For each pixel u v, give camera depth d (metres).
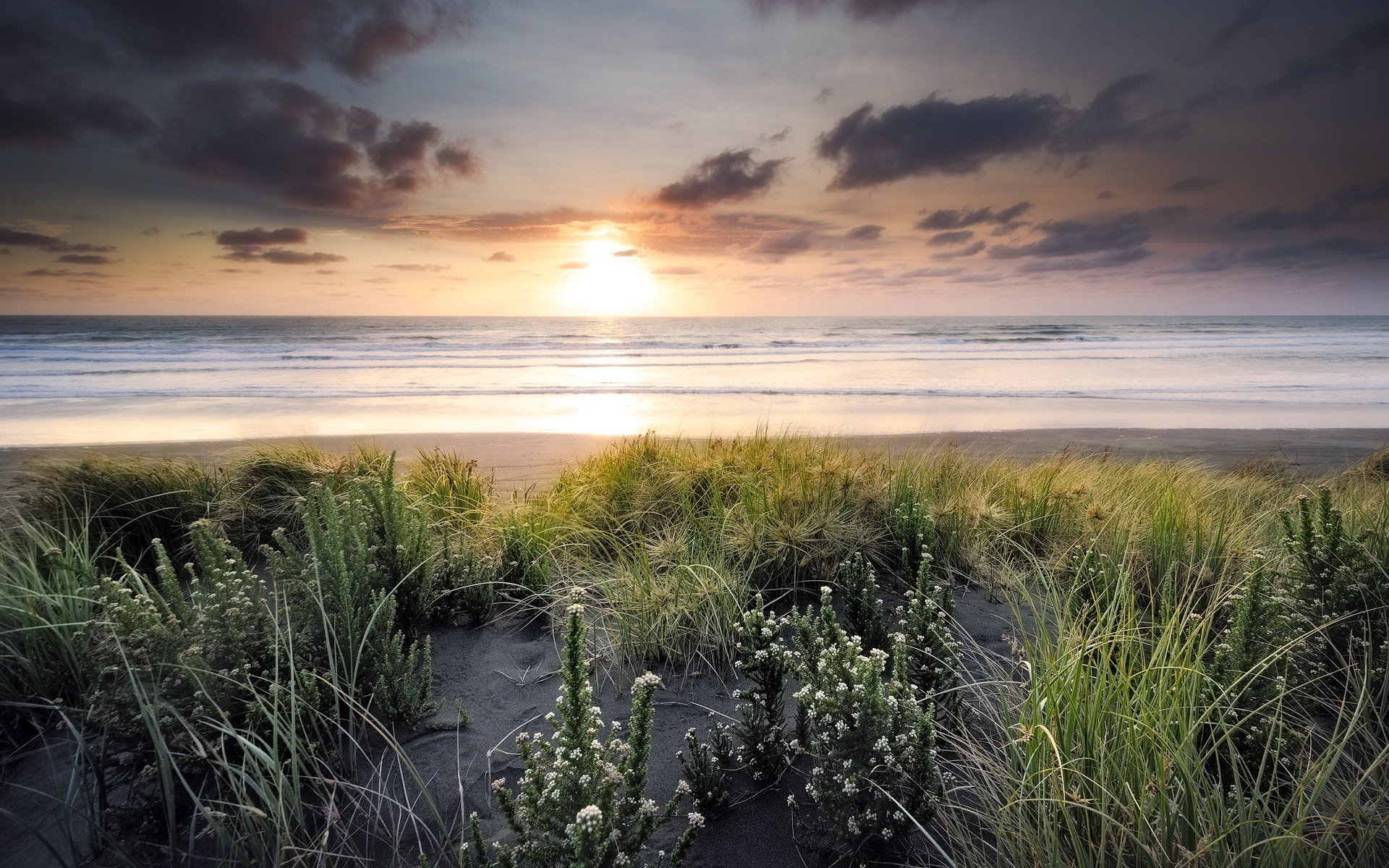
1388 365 30.92
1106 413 16.83
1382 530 3.21
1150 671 2.28
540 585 3.83
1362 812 1.82
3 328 59.47
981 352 42.22
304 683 2.33
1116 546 3.89
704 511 4.76
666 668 3.16
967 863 1.92
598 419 15.72
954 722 2.53
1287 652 2.33
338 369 30.06
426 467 5.61
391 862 2.03
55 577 3.13
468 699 2.86
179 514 4.41
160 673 2.15
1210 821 1.76
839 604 3.72
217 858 1.95
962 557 4.25
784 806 2.27
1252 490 6.21
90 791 2.13
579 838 1.51
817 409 17.72
